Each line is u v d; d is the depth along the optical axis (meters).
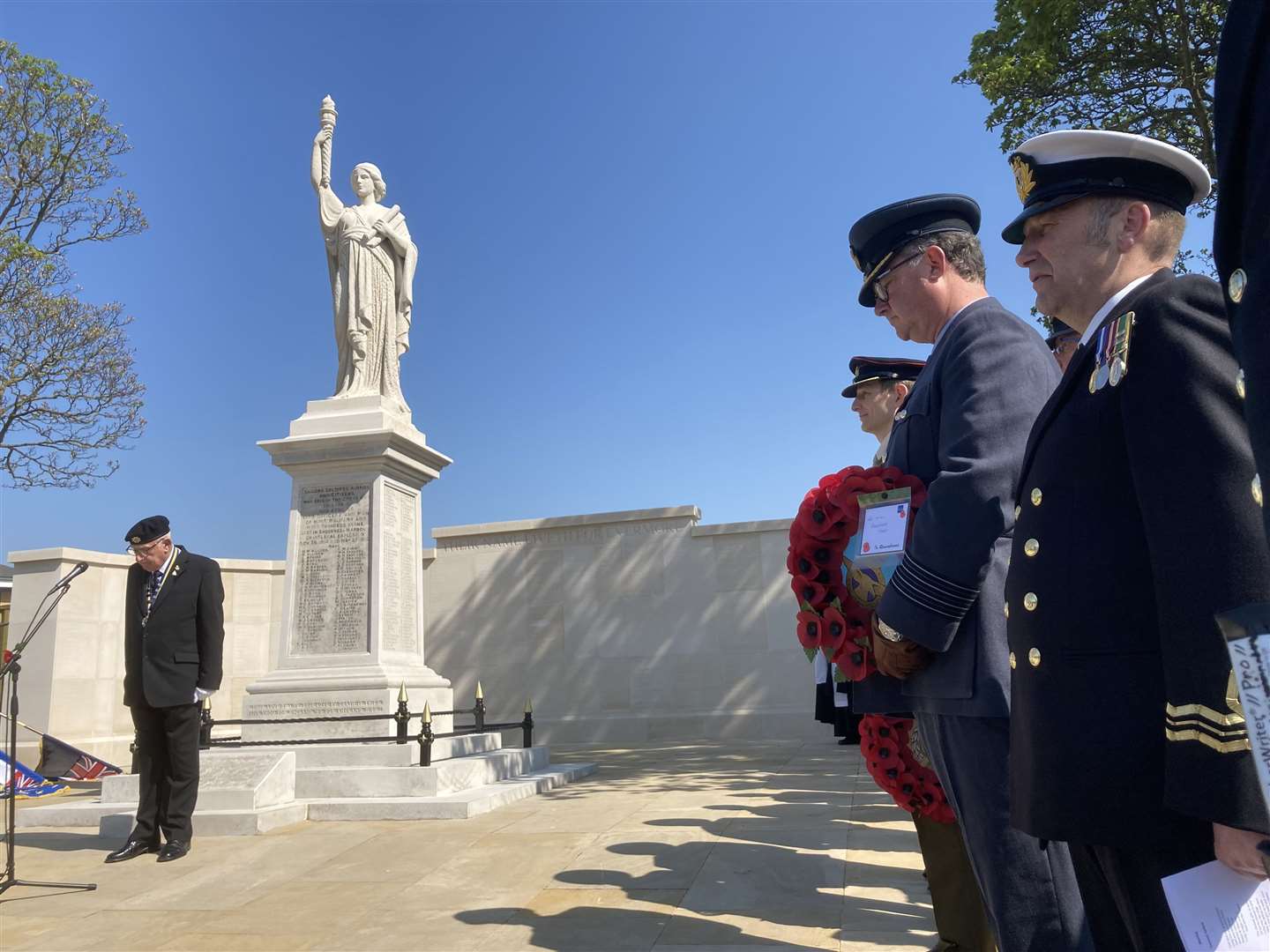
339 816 6.67
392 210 9.73
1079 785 1.57
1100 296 1.88
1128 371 1.59
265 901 4.59
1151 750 1.51
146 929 4.17
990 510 2.15
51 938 4.07
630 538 13.89
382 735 7.60
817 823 5.85
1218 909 1.32
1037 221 1.96
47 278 16.95
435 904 4.34
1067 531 1.70
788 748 11.24
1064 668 1.65
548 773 8.39
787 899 4.15
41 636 12.32
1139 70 10.83
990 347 2.40
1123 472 1.64
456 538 14.53
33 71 16.56
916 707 2.43
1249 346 1.05
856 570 2.62
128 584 6.00
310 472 8.59
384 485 8.48
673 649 13.43
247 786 6.53
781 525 13.33
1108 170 1.87
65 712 12.25
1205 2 10.26
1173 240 1.89
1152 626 1.57
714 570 13.50
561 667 13.76
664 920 3.89
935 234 2.74
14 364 16.62
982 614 2.26
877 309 2.96
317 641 8.19
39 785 9.40
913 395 2.79
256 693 7.95
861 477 2.74
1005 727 2.20
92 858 5.78
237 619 14.42
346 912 4.30
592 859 5.07
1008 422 2.25
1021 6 10.72
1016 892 2.13
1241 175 1.12
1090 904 1.82
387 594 8.33
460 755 8.05
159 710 5.85
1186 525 1.38
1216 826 1.33
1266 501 1.00
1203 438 1.41
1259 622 0.94
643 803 6.91
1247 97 1.09
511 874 4.84
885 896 4.14
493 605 14.20
